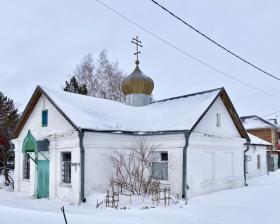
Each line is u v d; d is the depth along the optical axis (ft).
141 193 60.08
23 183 75.36
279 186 75.41
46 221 27.14
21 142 76.89
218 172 69.62
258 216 44.70
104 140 61.93
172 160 62.54
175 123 65.67
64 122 63.82
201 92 74.54
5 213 27.63
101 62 146.00
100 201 55.93
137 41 88.12
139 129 67.41
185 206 51.11
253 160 104.22
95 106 71.00
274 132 159.74
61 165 63.98
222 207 51.03
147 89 85.30
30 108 73.15
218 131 71.51
